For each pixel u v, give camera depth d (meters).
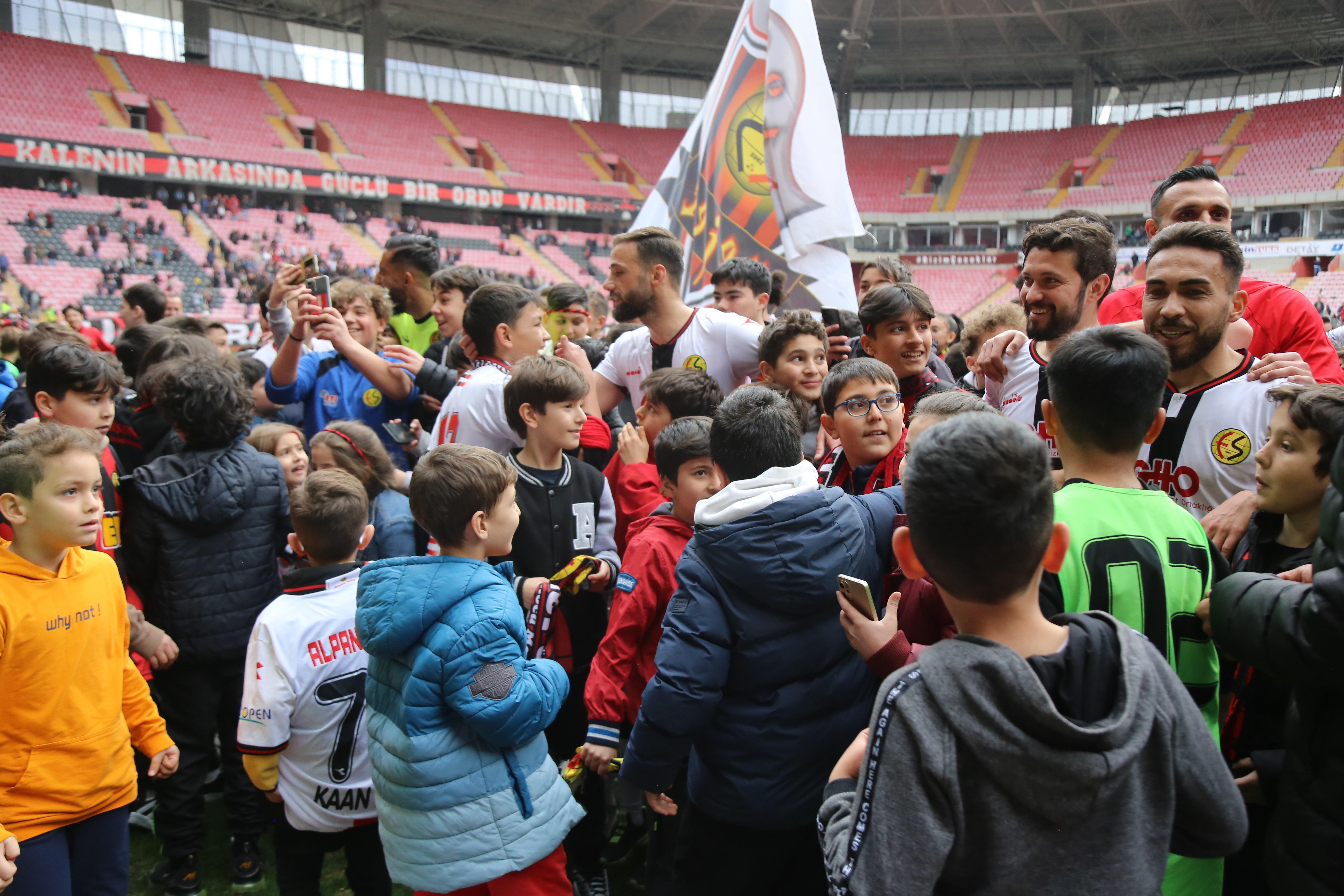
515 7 34.59
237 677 2.93
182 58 35.47
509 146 37.50
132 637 2.65
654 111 43.25
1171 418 2.12
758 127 4.25
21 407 4.02
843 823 1.23
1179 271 2.01
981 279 35.75
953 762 1.08
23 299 23.52
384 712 2.00
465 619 1.92
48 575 2.08
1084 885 1.07
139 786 3.24
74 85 29.94
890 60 37.41
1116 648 1.15
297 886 2.40
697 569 1.81
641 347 3.61
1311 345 2.54
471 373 3.14
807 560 1.71
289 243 30.03
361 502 2.50
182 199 29.64
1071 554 1.51
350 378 3.86
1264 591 1.44
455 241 33.75
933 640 1.86
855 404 2.42
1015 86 40.06
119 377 2.94
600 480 2.88
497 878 1.99
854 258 36.97
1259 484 1.81
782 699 1.77
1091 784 1.03
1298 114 33.75
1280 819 1.53
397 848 1.95
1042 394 2.47
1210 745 1.15
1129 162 35.78
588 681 2.29
